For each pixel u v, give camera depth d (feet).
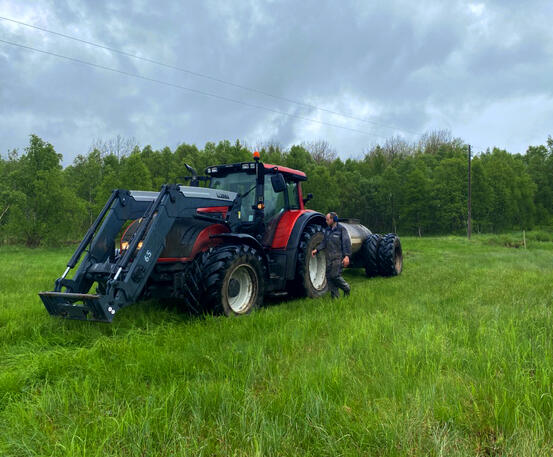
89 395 8.73
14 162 124.67
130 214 17.24
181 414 7.64
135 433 6.77
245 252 16.83
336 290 20.59
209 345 11.85
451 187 145.89
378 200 159.94
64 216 71.72
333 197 138.00
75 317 13.83
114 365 10.61
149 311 16.69
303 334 12.75
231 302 16.48
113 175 80.38
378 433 6.66
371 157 222.89
